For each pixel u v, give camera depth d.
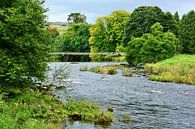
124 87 48.47
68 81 51.66
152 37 91.94
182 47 125.12
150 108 33.50
